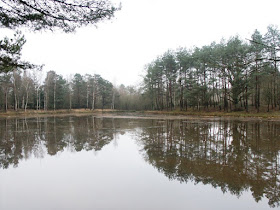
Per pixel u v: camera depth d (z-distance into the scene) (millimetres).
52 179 5238
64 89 52438
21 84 42062
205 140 10477
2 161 6895
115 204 3928
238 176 5344
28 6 4359
